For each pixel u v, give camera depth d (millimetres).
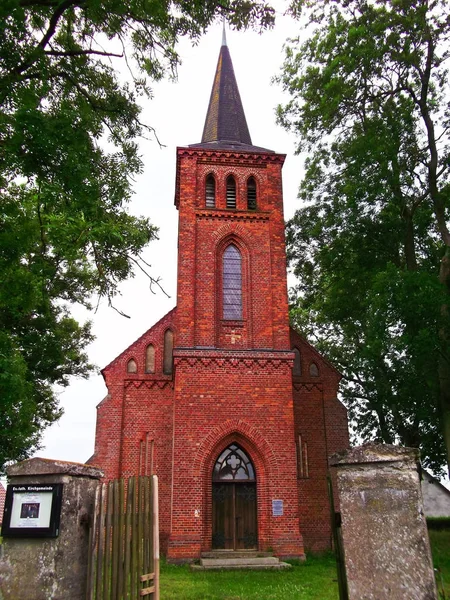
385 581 6617
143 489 8594
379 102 22078
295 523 19078
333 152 24281
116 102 11586
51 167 8633
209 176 24016
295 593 13195
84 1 9406
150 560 8352
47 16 9805
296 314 35344
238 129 27406
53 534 7633
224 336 21531
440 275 19969
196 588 13852
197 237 22719
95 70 11484
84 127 9969
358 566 6781
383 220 22641
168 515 21750
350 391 33594
